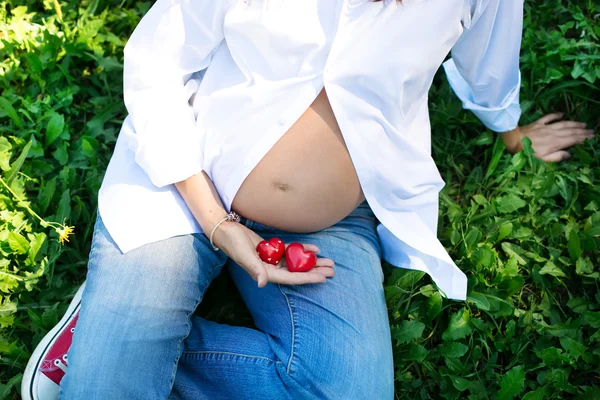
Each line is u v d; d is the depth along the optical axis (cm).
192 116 187
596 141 260
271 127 174
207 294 229
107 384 165
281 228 192
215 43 182
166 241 180
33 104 251
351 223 205
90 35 271
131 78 185
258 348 185
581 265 231
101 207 185
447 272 200
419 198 192
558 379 205
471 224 242
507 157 254
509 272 226
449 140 262
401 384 212
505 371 217
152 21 181
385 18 167
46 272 218
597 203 245
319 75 171
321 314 182
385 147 178
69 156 249
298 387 177
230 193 182
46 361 195
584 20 276
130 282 173
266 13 170
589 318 219
